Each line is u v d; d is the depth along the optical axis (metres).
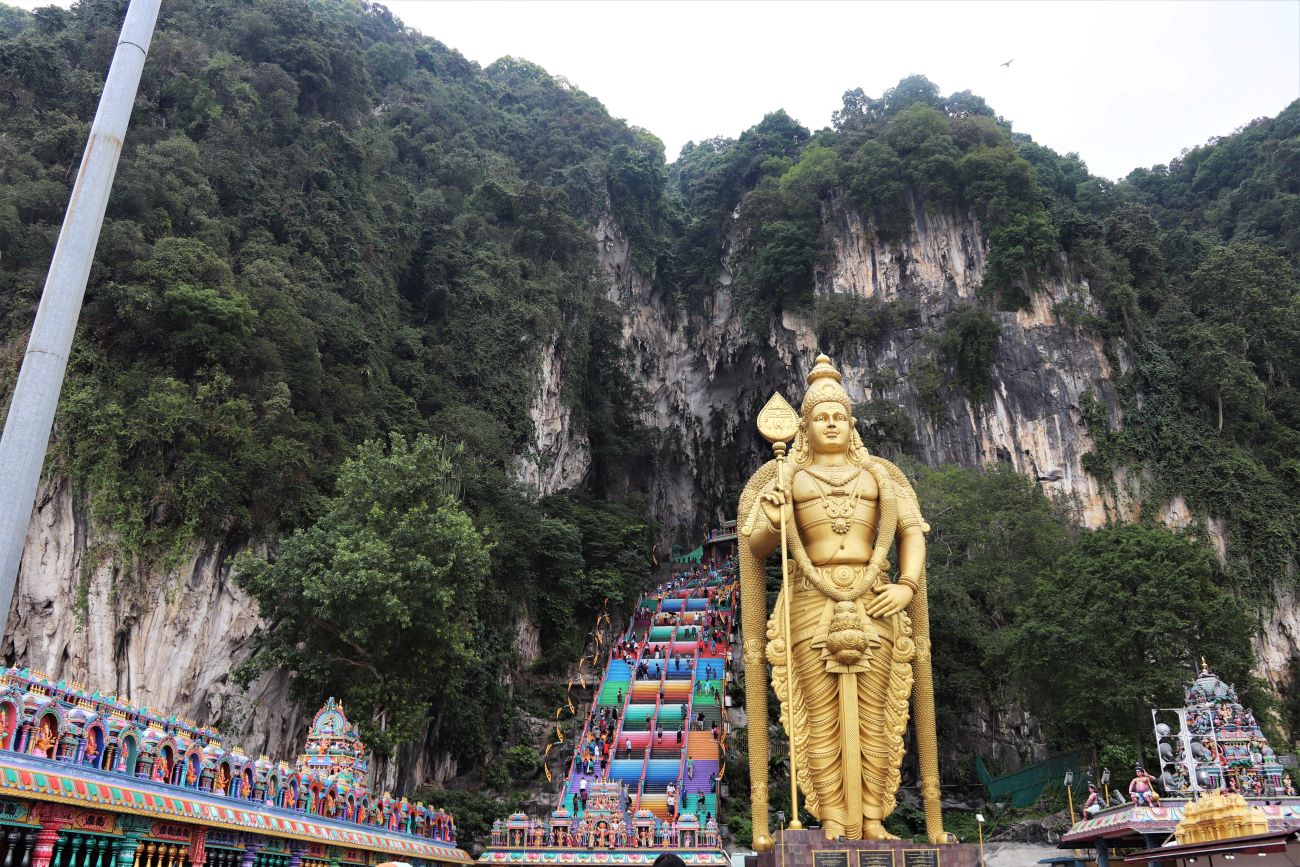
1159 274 65.88
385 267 53.31
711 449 79.12
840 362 66.88
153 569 30.28
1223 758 17.02
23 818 8.62
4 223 35.09
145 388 33.00
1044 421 59.12
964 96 85.25
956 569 44.53
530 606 47.12
